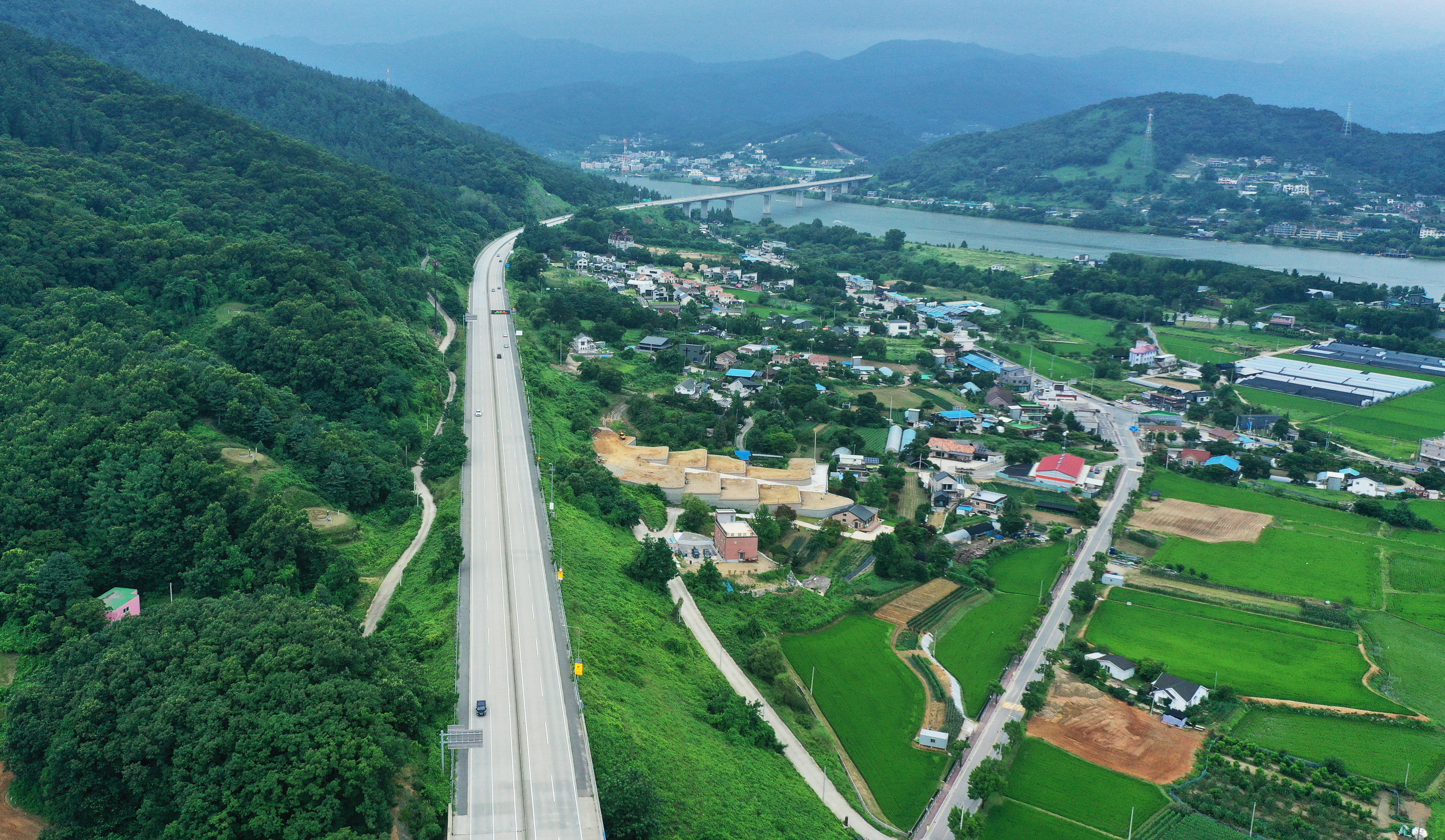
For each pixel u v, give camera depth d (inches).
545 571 4717.0
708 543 6422.2
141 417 5383.9
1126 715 4889.3
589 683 3727.9
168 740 3063.5
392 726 3161.9
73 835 3046.3
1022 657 5418.3
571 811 2982.3
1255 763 4515.3
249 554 4766.2
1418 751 4618.6
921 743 4611.2
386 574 5059.1
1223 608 6008.9
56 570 4293.8
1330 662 5403.5
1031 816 4133.9
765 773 3922.2
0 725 3476.9
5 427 5216.5
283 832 2819.9
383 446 6353.3
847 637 5570.9
